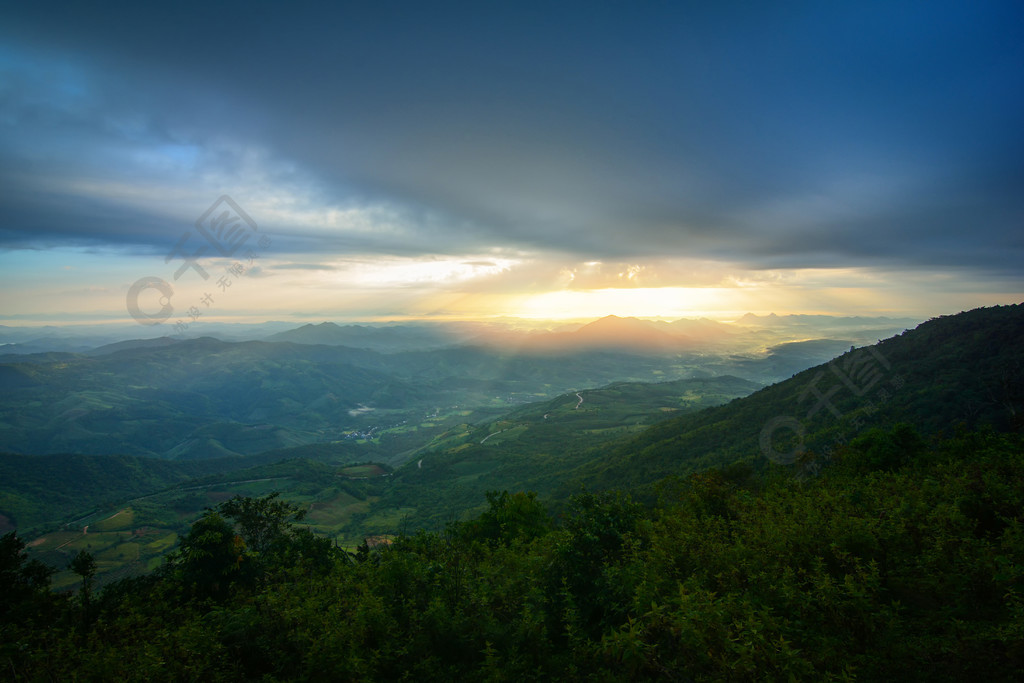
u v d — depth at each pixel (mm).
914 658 5703
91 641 8852
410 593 9516
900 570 8008
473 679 7141
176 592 14055
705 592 6715
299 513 22141
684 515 11812
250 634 8562
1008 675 5230
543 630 7766
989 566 6996
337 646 7395
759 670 5266
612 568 8883
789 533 8656
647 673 6316
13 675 7988
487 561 11328
